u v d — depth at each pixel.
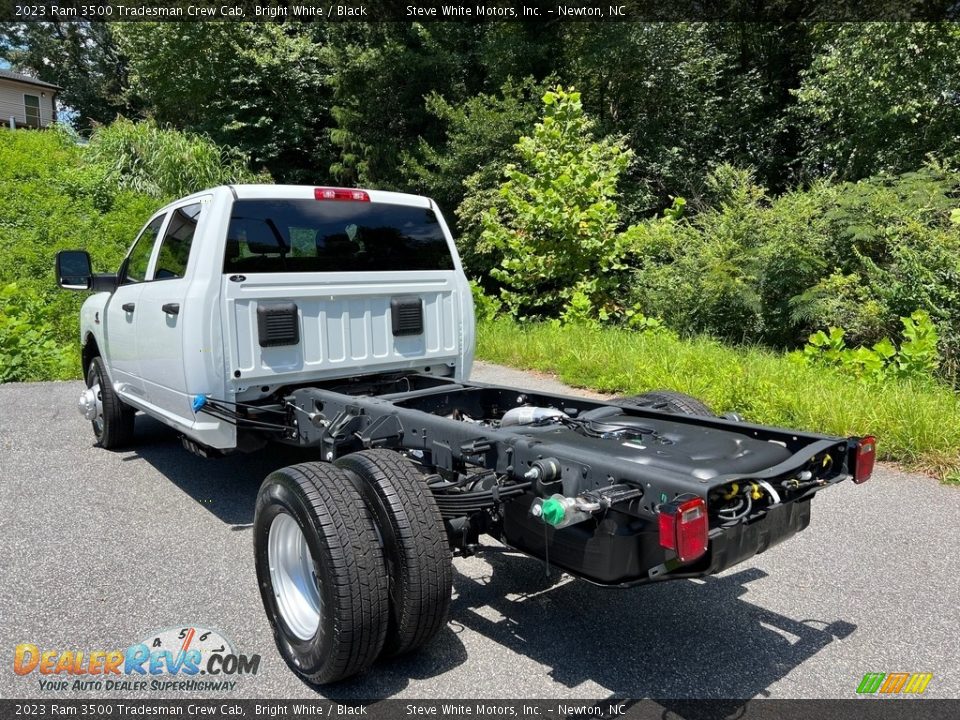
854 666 3.27
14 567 4.27
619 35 19.06
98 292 7.11
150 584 4.07
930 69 14.30
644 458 3.18
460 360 5.77
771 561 4.35
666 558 2.95
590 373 9.72
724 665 3.29
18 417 7.97
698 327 12.90
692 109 20.33
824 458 3.28
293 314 4.89
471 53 21.02
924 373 7.79
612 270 14.17
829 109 16.16
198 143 19.17
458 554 3.47
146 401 5.70
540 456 3.17
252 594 3.96
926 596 3.90
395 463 3.21
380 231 5.35
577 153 13.70
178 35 23.98
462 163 18.09
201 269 4.66
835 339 8.68
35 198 15.53
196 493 5.57
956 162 13.73
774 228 12.16
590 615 3.77
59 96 40.47
